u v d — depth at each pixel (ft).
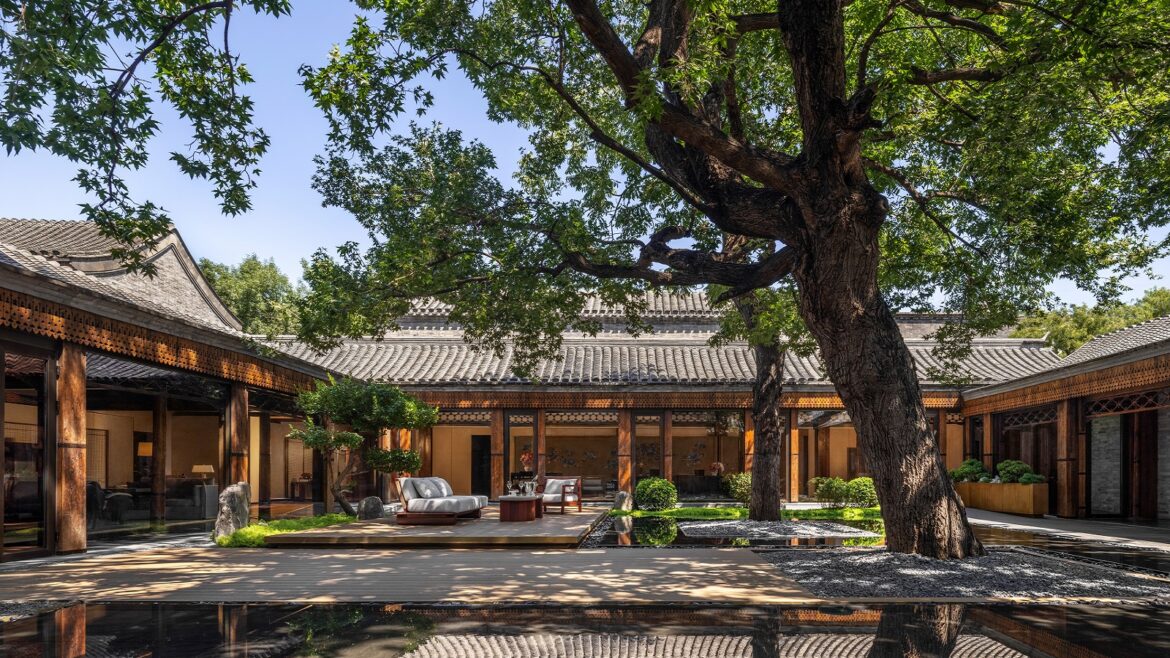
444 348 70.28
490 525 41.34
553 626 17.90
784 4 22.50
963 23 25.08
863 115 22.11
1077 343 92.84
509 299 34.91
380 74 25.02
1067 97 23.26
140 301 37.40
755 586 22.90
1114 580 23.56
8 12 20.62
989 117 24.79
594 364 66.18
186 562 29.07
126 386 41.63
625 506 54.49
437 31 25.90
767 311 38.75
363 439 49.85
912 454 25.84
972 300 37.45
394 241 32.32
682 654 15.42
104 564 28.48
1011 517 51.06
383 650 15.75
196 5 24.26
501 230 32.45
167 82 25.57
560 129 35.01
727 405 62.13
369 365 65.98
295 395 53.11
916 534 25.89
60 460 31.14
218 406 45.42
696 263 29.32
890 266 35.88
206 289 53.26
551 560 28.86
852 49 30.83
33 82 20.52
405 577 25.02
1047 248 31.37
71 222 47.60
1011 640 16.65
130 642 16.51
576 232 31.68
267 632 17.35
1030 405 54.95
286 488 72.90
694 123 23.49
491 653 15.49
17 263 29.55
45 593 22.35
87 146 23.29
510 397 62.69
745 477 58.70
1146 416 53.83
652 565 27.27
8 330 28.55
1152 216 28.30
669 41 25.45
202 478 59.00
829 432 76.28
